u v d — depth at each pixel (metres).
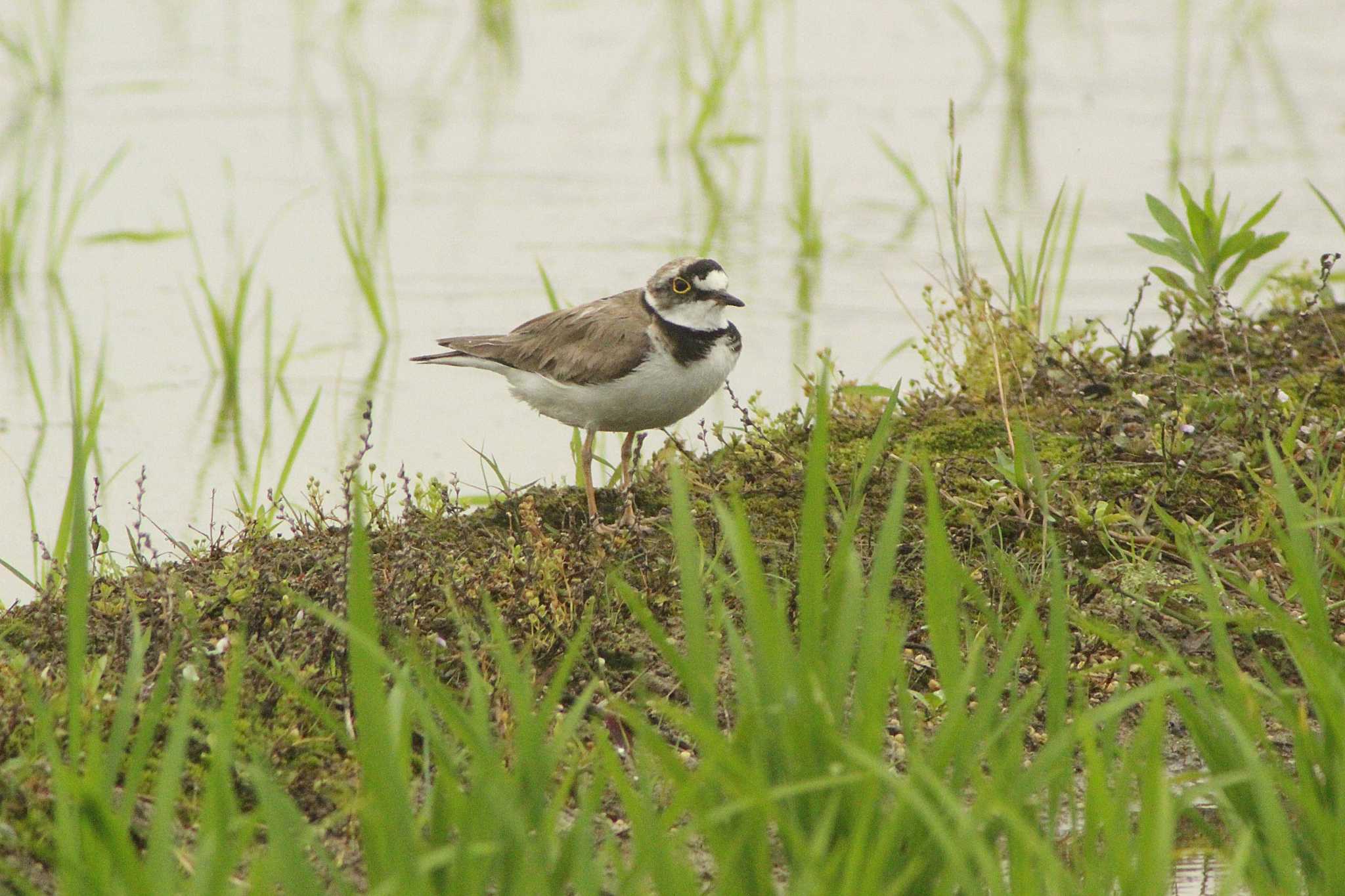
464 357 12.88
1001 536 11.05
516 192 22.11
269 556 10.75
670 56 28.03
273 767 8.84
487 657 9.67
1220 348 13.89
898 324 17.75
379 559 10.81
